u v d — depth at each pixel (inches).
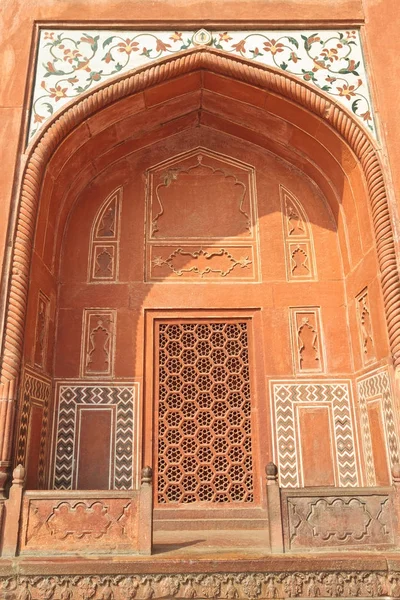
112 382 146.9
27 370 126.6
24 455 123.2
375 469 132.7
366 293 138.9
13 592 98.5
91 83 141.8
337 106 139.6
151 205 164.4
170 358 151.1
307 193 165.8
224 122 165.6
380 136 135.3
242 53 144.7
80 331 151.1
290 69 143.3
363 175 139.2
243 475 142.1
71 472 139.4
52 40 145.8
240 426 145.5
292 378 147.9
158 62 143.5
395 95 138.2
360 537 105.1
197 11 148.1
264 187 166.4
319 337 151.5
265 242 160.7
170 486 140.9
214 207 164.7
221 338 153.5
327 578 100.7
